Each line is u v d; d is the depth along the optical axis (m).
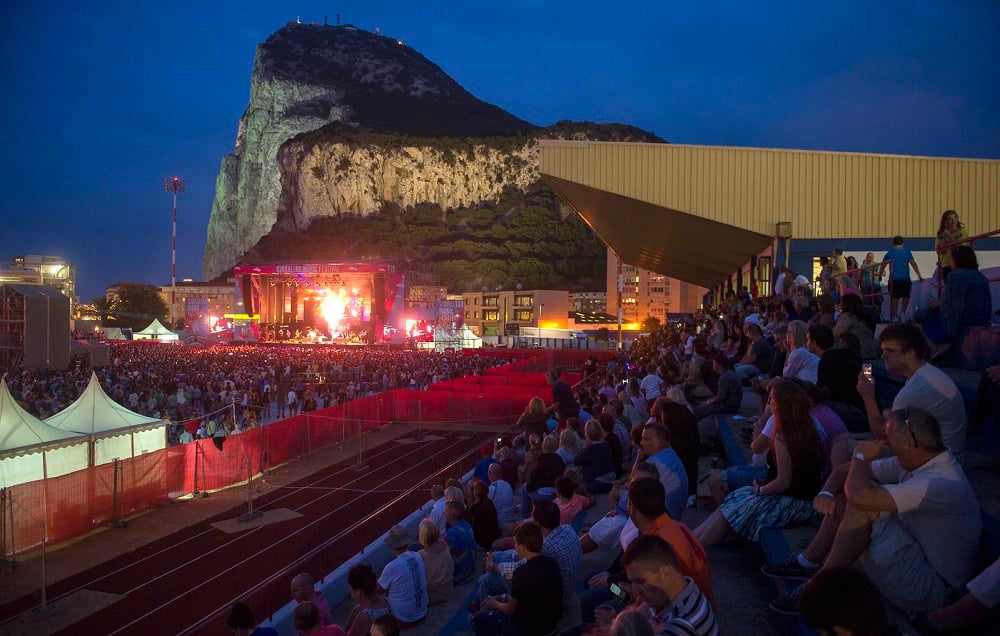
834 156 22.83
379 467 24.36
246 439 22.31
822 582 2.24
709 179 22.86
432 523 7.92
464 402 31.62
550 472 9.56
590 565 6.90
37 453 16.66
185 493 19.70
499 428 31.36
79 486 15.99
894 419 3.43
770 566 4.46
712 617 3.08
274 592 11.61
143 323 115.88
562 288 176.25
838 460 4.51
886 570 3.44
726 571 5.54
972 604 3.00
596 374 22.88
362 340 85.06
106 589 13.16
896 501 3.32
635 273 126.00
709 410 9.55
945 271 9.49
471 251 193.12
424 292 97.19
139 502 17.80
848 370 6.28
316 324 90.31
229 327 92.88
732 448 7.93
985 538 3.46
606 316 124.62
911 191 22.72
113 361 49.06
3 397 16.77
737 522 5.27
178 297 150.88
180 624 11.55
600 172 22.97
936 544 3.40
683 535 3.76
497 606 5.36
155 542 15.95
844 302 8.62
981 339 7.69
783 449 5.02
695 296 119.56
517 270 182.12
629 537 5.24
